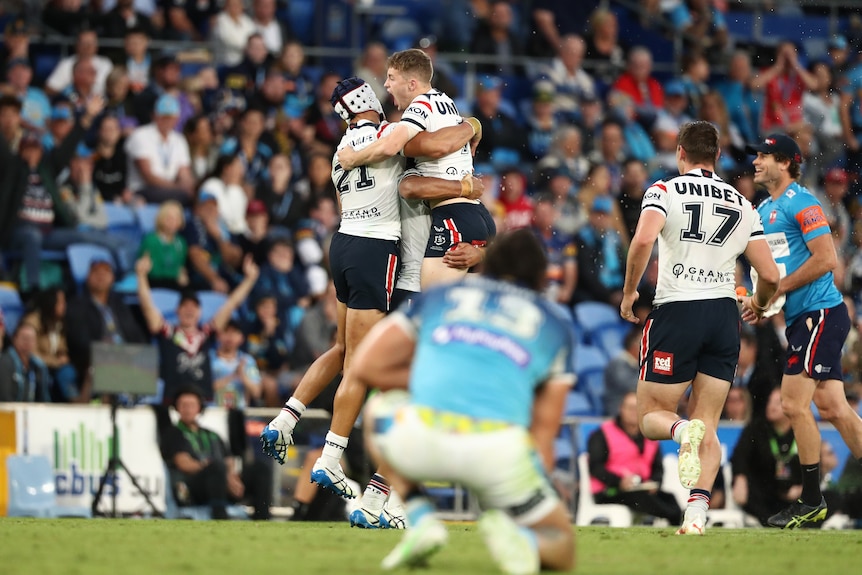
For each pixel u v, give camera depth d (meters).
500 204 51.66
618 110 56.62
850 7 65.94
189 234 45.12
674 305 22.83
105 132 46.91
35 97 47.75
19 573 13.24
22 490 32.88
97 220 45.56
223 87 50.91
